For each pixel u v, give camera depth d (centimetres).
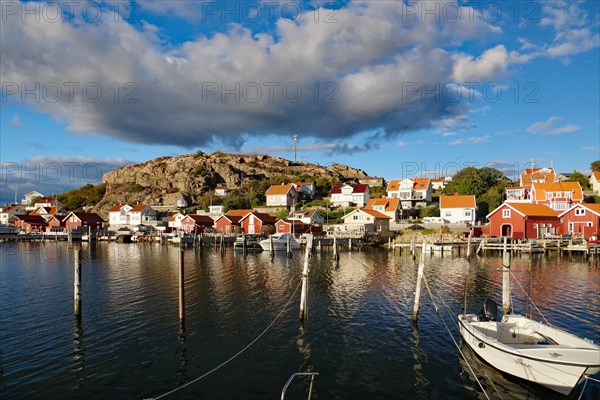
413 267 4631
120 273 4194
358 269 4494
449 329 2220
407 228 8438
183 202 14450
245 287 3397
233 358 1833
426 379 1628
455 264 4859
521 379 1560
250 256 6012
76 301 2367
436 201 11844
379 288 3334
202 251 6762
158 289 3297
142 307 2683
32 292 3166
